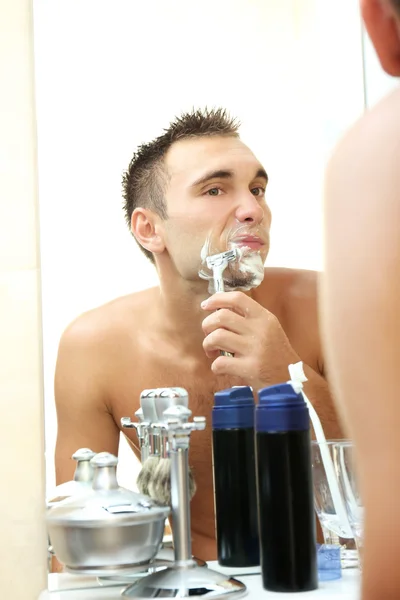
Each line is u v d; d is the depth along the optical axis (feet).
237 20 3.15
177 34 3.11
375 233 0.98
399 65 1.20
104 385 2.97
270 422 2.56
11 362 2.93
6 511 2.84
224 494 2.87
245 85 3.15
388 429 0.95
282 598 2.49
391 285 0.95
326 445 2.84
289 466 2.54
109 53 3.07
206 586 2.51
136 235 3.06
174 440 2.62
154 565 2.77
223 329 3.07
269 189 3.14
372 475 0.97
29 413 2.92
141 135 3.07
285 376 3.06
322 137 3.20
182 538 2.62
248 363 3.07
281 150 3.16
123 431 2.93
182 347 3.05
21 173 2.99
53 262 2.99
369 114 1.08
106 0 3.07
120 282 3.03
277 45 3.18
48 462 2.90
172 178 3.08
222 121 3.12
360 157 1.03
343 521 2.80
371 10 1.18
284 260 3.13
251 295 3.09
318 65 3.21
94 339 2.99
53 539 2.74
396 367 0.94
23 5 3.02
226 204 3.10
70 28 3.05
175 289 3.06
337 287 1.02
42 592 2.80
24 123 3.00
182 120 3.10
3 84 3.00
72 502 2.74
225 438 2.88
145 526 2.67
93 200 3.03
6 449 2.89
